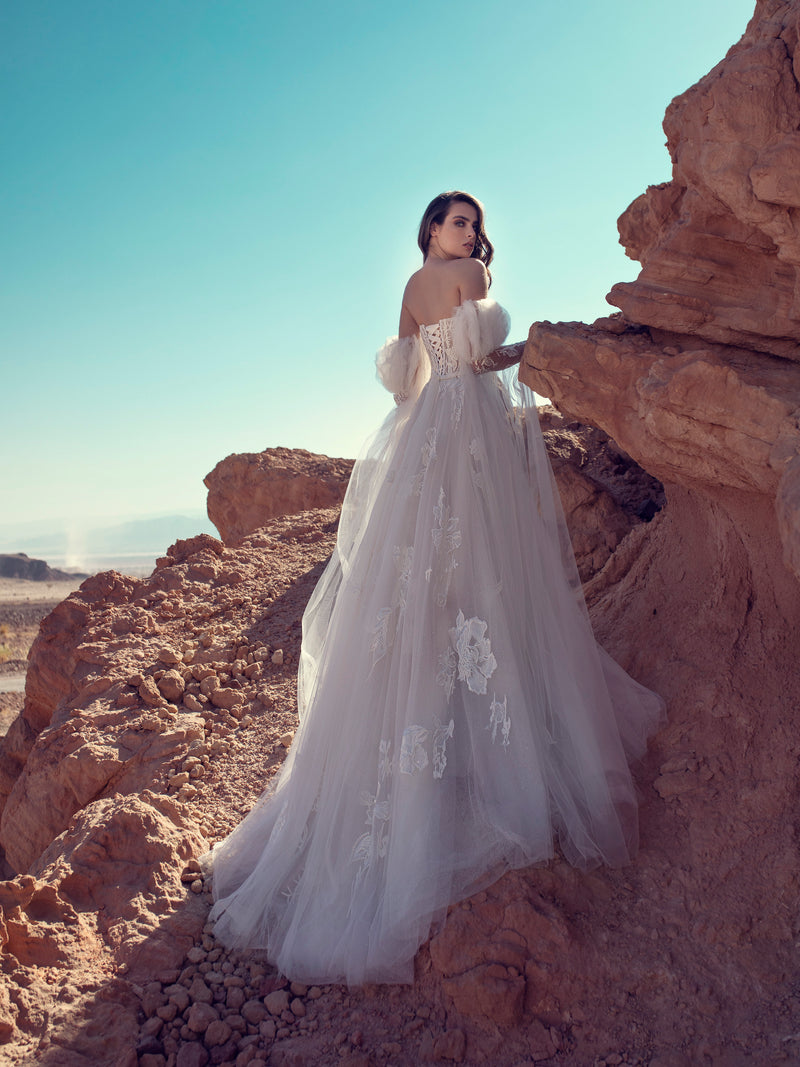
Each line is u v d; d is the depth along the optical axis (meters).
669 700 3.31
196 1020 2.60
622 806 2.88
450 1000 2.52
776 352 2.66
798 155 2.11
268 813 3.46
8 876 4.84
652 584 3.86
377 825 2.87
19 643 37.56
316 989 2.73
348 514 3.77
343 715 3.17
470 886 2.68
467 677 2.93
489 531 3.08
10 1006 2.57
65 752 4.37
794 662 3.06
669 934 2.54
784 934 2.45
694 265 2.67
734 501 2.98
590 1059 2.30
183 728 4.39
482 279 3.36
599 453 6.34
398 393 3.58
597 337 2.92
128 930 2.98
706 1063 2.19
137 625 5.64
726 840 2.74
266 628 5.66
